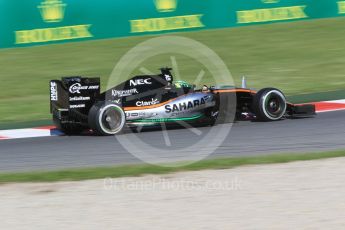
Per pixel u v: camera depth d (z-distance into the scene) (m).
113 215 22.56
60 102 40.81
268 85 58.16
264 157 31.69
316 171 28.36
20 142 39.59
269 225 20.97
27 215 22.84
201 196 24.86
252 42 71.56
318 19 77.06
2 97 55.88
